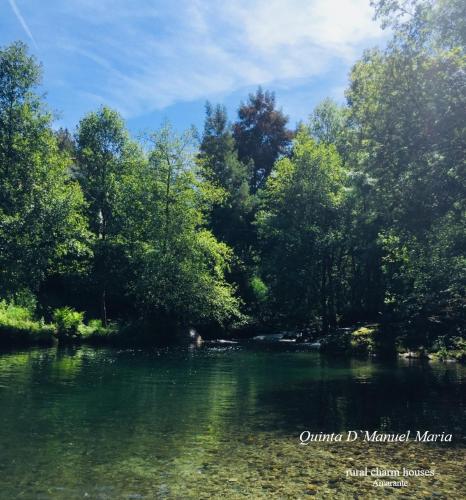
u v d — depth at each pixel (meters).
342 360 23.38
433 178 17.72
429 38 18.48
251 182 61.81
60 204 28.62
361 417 11.31
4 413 11.12
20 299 29.66
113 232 36.41
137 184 35.22
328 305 39.03
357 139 21.53
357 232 34.44
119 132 38.16
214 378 17.20
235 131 63.56
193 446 8.85
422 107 18.09
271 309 43.16
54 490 6.72
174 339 32.94
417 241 20.06
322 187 37.25
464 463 8.09
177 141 35.03
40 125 30.27
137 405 12.33
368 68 20.03
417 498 6.63
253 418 11.12
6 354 22.97
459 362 22.62
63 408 11.77
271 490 6.83
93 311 38.72
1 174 28.55
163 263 32.81
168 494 6.64
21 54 29.64
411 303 27.50
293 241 37.66
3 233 26.98
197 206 36.03
